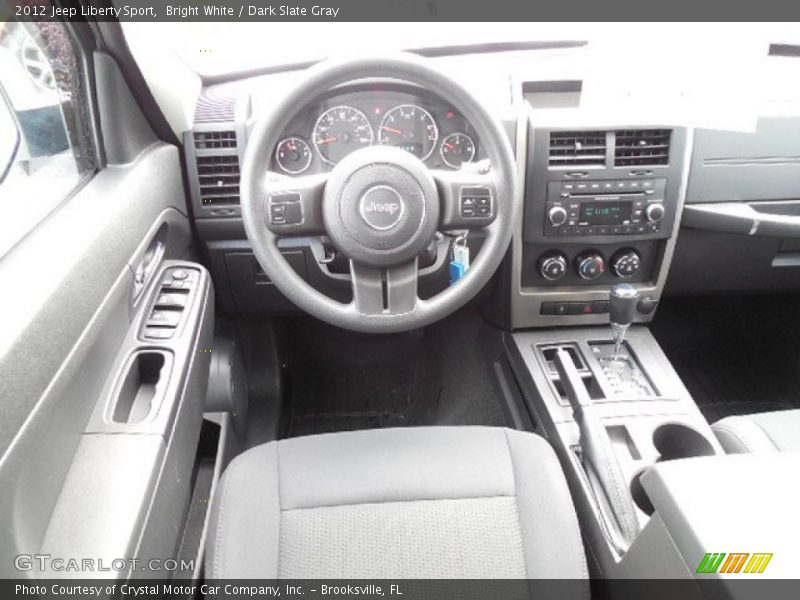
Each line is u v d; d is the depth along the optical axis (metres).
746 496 0.75
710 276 1.66
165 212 1.32
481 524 1.00
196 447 1.19
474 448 1.11
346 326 1.17
